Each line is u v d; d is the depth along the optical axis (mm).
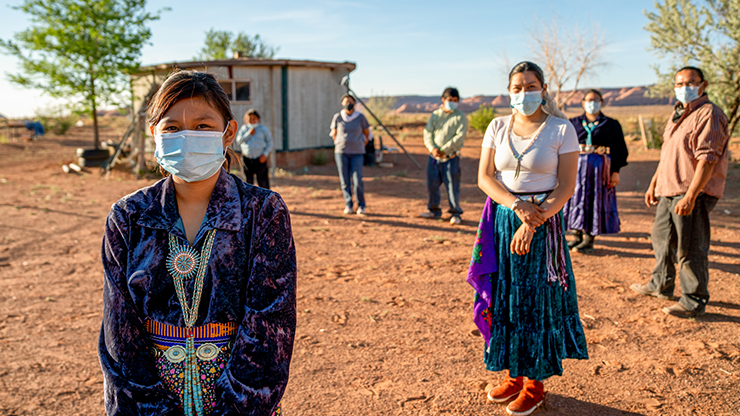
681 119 4289
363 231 7707
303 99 15398
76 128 35688
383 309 4586
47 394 3211
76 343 3959
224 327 1437
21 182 12859
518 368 2854
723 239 6809
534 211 2695
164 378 1431
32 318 4449
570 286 2896
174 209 1432
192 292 1393
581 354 2912
